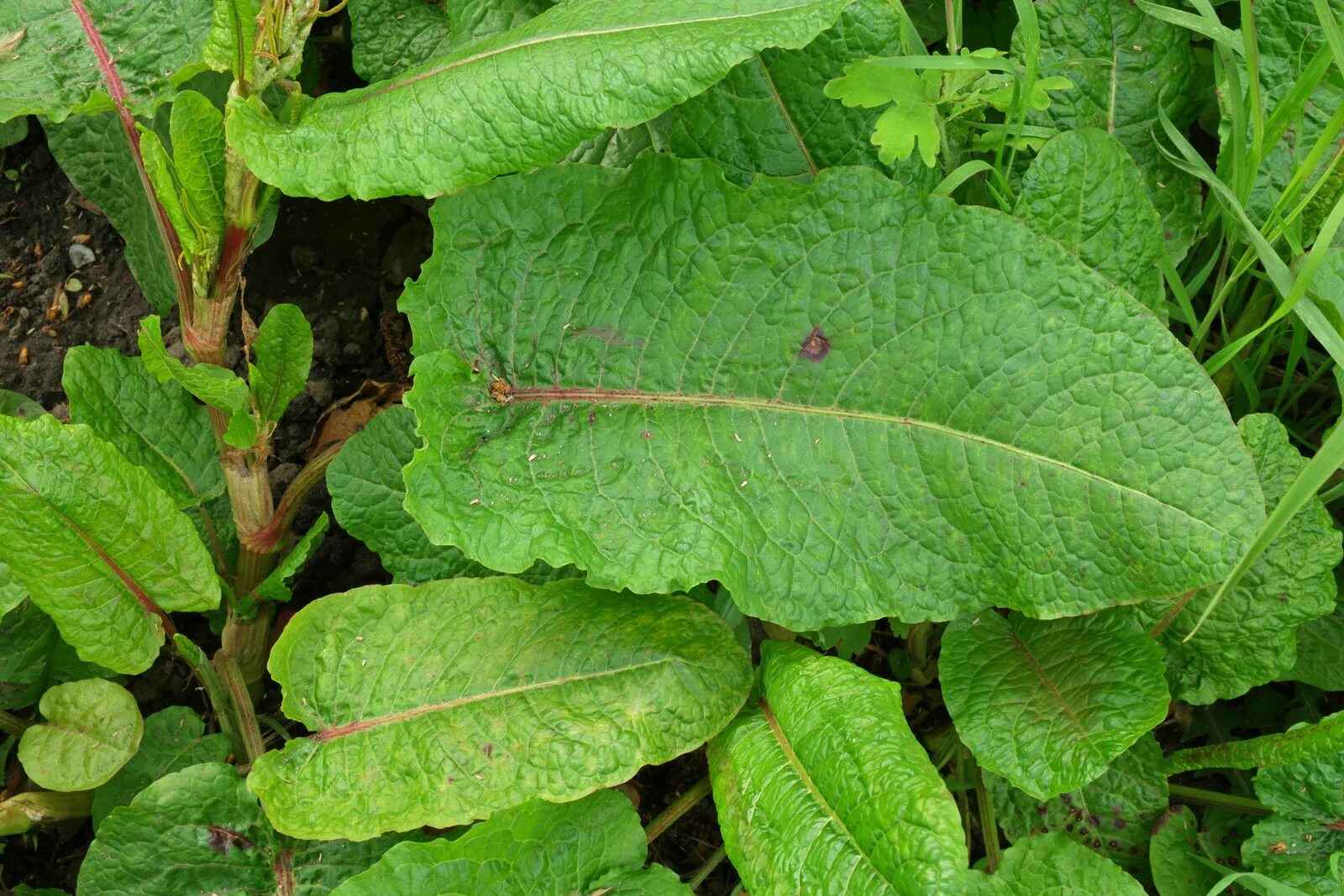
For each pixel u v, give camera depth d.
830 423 1.09
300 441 1.23
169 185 1.04
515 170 1.04
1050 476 1.07
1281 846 1.10
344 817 1.07
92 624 1.08
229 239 1.07
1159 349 1.06
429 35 1.18
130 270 1.24
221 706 1.14
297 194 1.04
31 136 1.24
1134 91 1.15
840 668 1.07
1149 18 1.14
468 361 1.09
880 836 1.02
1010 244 1.07
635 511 1.08
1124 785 1.13
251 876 1.09
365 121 1.04
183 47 1.12
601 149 1.16
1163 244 1.10
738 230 1.08
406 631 1.09
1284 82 1.14
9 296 1.23
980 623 1.12
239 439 1.09
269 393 1.12
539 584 1.12
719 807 1.08
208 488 1.15
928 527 1.08
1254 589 1.11
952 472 1.08
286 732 1.16
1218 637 1.12
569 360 1.09
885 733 1.04
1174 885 1.11
